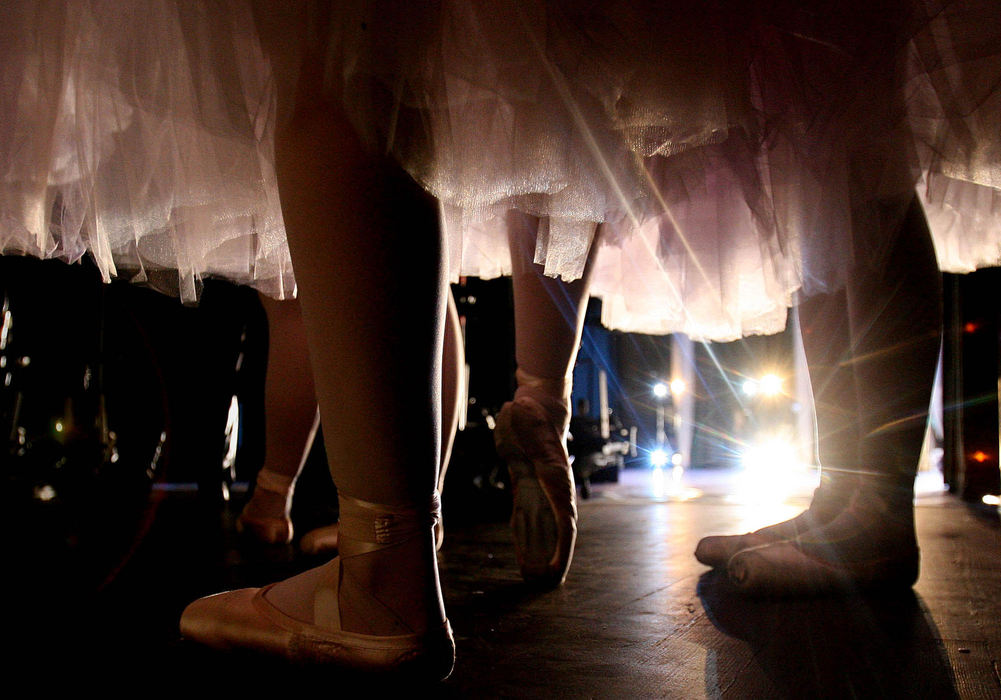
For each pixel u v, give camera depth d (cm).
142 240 101
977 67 86
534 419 114
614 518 250
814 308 118
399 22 63
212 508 266
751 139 90
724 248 119
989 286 355
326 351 65
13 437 252
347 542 69
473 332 372
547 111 77
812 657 76
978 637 83
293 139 64
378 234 63
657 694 64
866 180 92
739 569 106
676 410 887
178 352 265
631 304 154
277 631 72
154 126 88
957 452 380
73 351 271
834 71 89
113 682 70
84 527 188
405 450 66
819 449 118
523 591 114
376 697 66
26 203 90
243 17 75
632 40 78
